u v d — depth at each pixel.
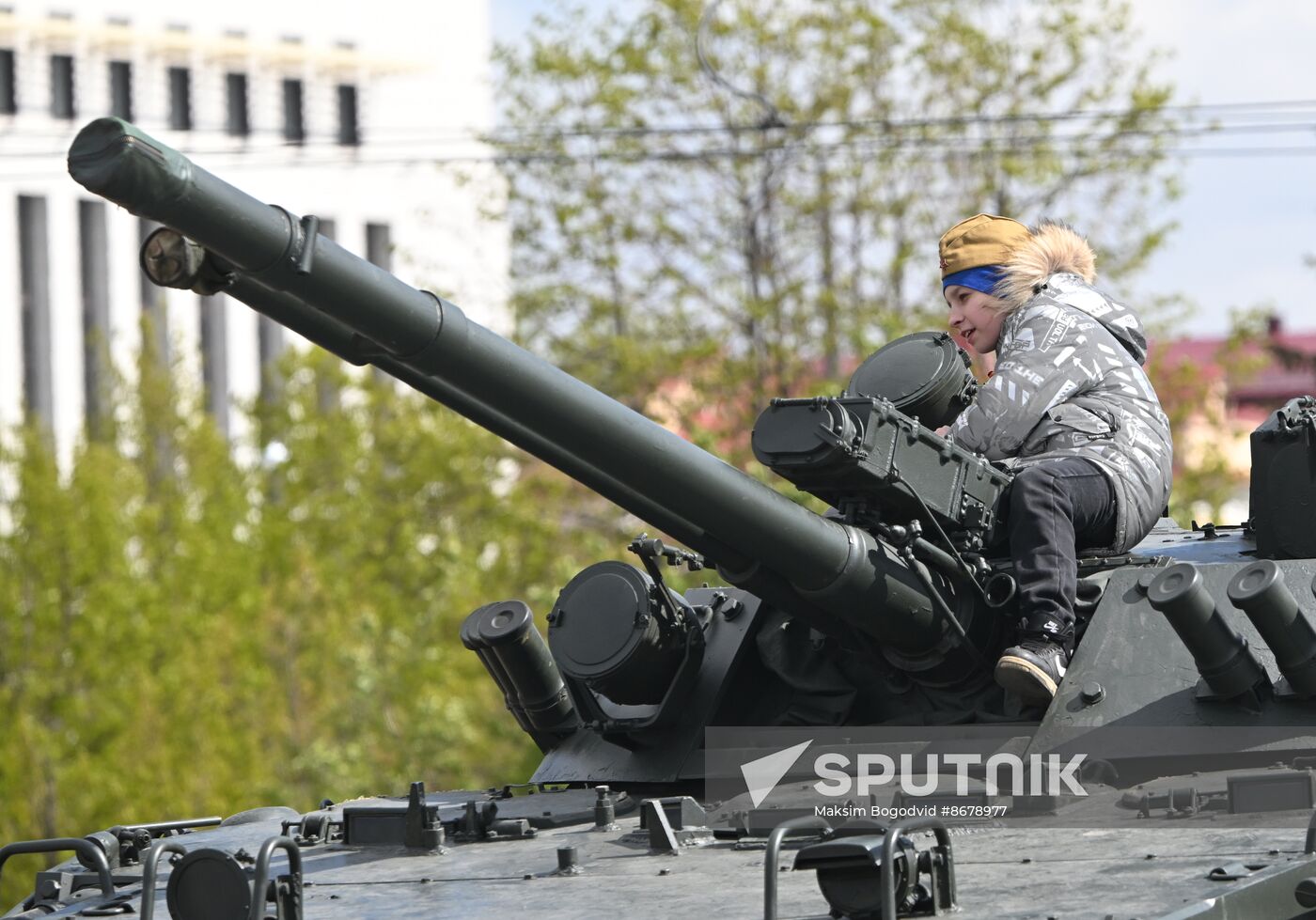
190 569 58.31
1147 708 12.27
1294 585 12.77
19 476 54.34
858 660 13.88
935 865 9.35
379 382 76.06
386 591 60.62
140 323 75.06
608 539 58.53
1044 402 13.90
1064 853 10.44
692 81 56.44
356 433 70.50
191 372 76.38
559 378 11.51
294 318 11.72
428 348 11.00
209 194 10.03
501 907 10.23
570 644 13.64
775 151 53.44
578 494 59.75
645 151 56.69
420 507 65.88
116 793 46.59
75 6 84.56
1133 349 14.80
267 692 53.62
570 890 10.54
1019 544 13.12
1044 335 14.21
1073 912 9.08
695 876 10.70
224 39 87.62
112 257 88.06
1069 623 12.83
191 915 9.65
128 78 86.88
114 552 52.75
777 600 13.15
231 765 50.00
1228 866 9.63
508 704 14.85
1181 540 15.72
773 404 12.97
